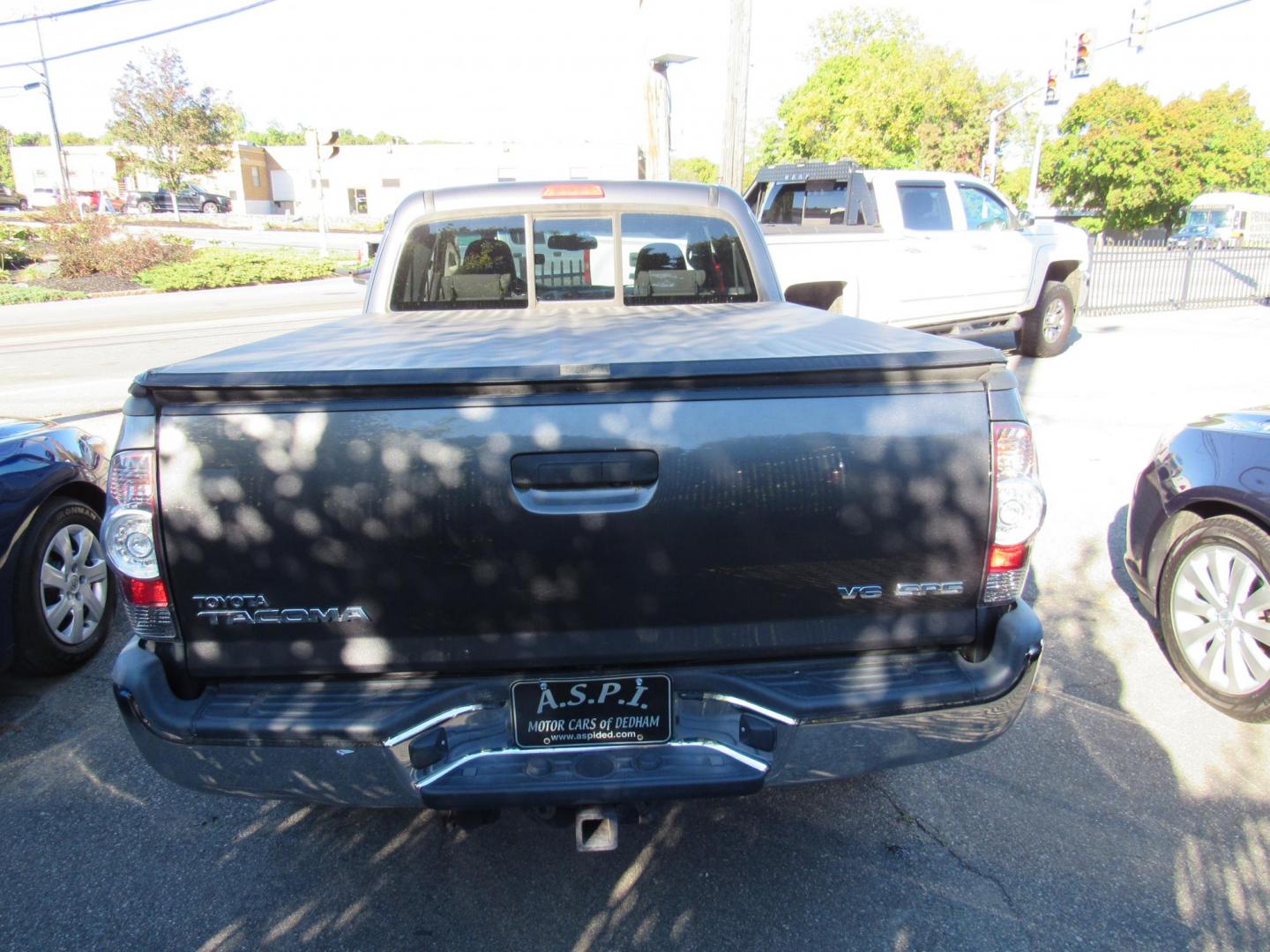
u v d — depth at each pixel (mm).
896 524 2215
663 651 2242
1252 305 16844
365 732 2180
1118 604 4762
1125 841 2926
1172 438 4168
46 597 4172
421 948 2533
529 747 2281
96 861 2922
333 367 2188
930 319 10273
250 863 2906
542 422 2117
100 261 25125
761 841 2961
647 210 4410
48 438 4254
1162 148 46000
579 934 2570
